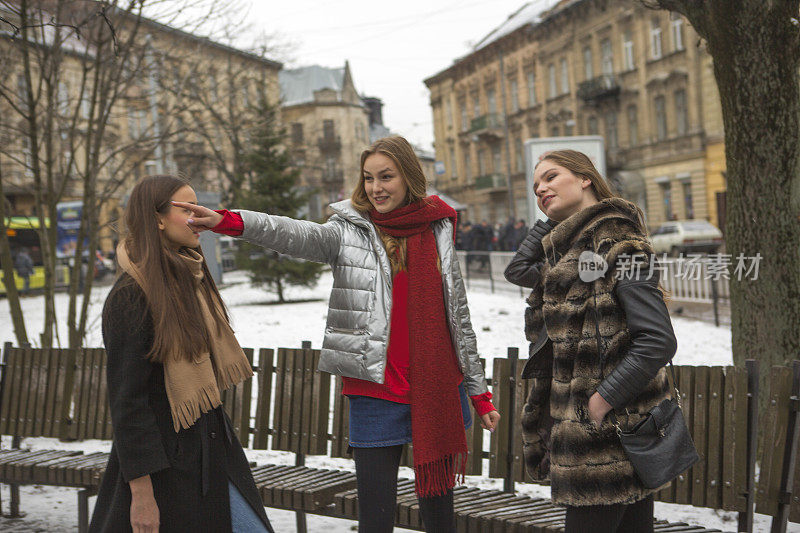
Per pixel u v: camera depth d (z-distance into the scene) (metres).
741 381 3.19
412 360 2.61
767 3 4.46
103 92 7.11
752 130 4.63
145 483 2.20
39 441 5.82
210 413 2.43
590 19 36.25
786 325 4.59
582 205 2.41
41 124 7.33
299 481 3.57
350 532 3.90
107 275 30.17
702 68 29.86
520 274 2.68
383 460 2.61
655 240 27.88
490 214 49.94
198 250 2.54
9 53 7.21
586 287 2.22
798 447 3.12
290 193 18.42
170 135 8.13
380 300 2.62
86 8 6.91
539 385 2.43
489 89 48.06
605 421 2.14
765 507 3.11
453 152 54.38
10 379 4.98
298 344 10.63
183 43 8.82
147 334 2.23
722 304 11.82
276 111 17.81
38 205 6.81
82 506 3.68
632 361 2.08
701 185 30.53
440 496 2.71
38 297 24.03
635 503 2.32
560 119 39.69
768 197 4.62
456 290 2.76
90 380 4.71
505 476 3.67
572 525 2.21
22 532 3.91
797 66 4.56
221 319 2.52
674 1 4.89
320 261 2.69
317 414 4.08
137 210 2.34
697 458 2.20
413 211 2.70
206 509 2.34
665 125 32.19
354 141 70.12
